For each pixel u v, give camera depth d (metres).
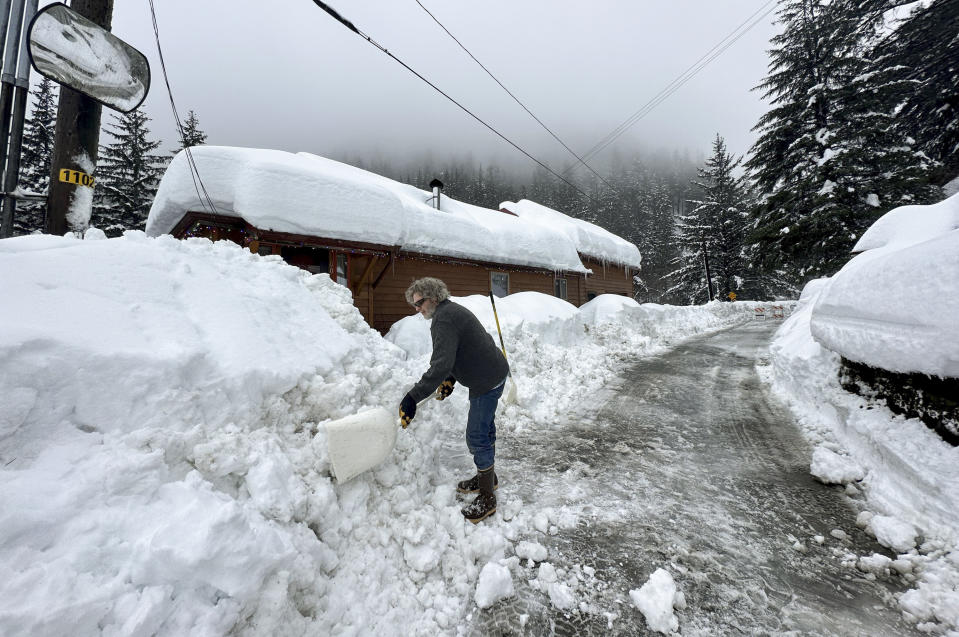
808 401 3.97
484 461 2.14
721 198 27.97
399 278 8.35
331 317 2.85
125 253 1.99
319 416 1.95
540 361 5.70
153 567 1.04
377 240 6.82
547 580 1.73
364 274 7.30
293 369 1.92
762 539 2.00
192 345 1.64
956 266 2.06
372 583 1.58
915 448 2.21
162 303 1.83
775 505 2.31
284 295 2.54
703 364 6.89
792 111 16.47
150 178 21.45
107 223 20.19
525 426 3.78
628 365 6.89
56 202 3.30
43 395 1.22
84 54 3.15
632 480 2.68
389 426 1.85
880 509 2.15
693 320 15.12
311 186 6.10
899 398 2.60
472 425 2.17
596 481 2.66
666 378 5.85
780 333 6.97
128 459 1.22
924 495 2.00
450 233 8.91
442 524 1.99
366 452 1.76
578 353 6.94
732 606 1.57
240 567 1.12
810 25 16.00
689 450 3.20
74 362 1.30
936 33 12.89
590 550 1.95
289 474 1.57
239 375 1.66
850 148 14.01
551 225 14.86
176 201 5.57
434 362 1.96
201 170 5.61
